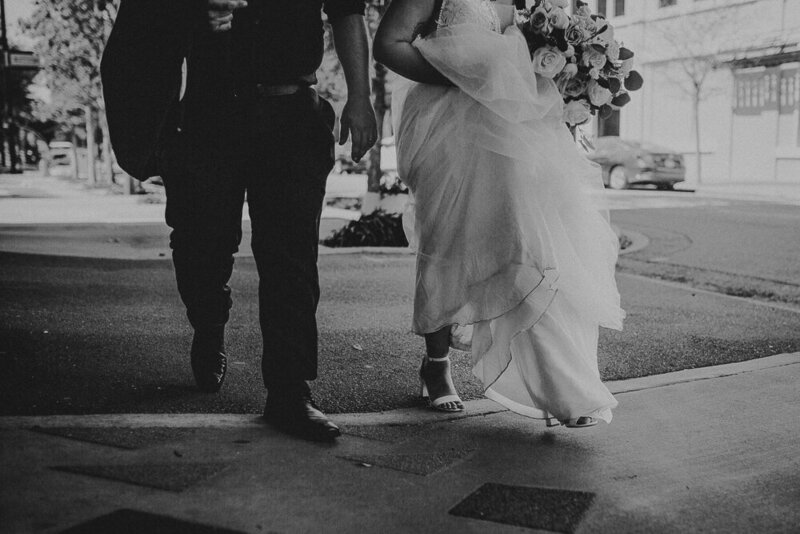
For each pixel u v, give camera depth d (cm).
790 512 274
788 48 2439
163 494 266
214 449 311
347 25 351
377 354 496
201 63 339
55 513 247
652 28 2866
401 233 1083
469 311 353
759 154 2622
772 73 2562
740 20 2578
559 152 363
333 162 352
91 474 279
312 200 340
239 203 363
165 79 324
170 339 510
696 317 634
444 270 362
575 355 345
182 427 336
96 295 662
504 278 342
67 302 627
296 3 334
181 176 349
